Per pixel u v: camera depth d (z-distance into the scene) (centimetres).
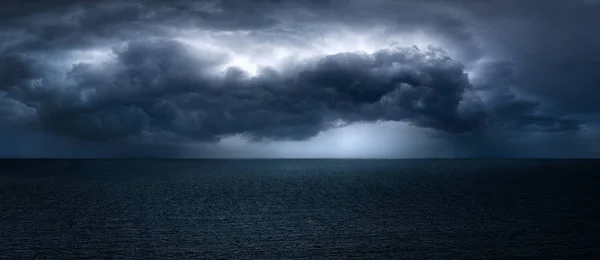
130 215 6669
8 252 4556
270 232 5456
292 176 15662
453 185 11494
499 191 9875
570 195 9006
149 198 8762
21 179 13800
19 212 6925
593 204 7669
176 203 8031
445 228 5628
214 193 9725
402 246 4750
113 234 5347
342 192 9888
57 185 11625
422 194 9388
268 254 4509
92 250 4647
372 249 4647
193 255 4478
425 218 6344
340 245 4828
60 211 7031
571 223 5891
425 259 4300
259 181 13225
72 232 5456
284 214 6756
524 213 6731
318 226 5806
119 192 9894
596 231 5397
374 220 6197
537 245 4756
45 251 4597
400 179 13875
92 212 6950
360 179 13962
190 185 11775
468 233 5325
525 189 10294
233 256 4447
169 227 5769
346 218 6384
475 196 8925
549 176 14850
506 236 5162
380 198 8688
